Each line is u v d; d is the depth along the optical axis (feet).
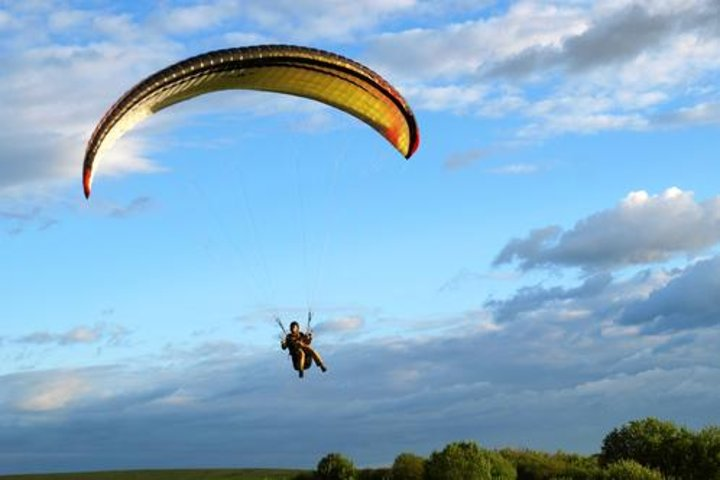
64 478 323.98
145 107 90.22
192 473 313.73
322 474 170.30
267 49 90.58
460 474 136.77
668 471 127.34
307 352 92.63
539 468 143.74
